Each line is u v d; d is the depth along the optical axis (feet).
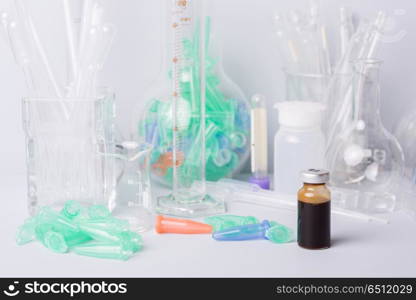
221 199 4.10
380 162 3.87
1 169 4.77
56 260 3.13
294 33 4.40
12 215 3.81
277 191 4.17
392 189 3.95
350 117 4.16
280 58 4.70
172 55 3.92
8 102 4.68
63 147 3.75
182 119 3.91
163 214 3.82
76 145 3.75
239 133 4.42
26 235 3.37
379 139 3.89
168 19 4.07
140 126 4.32
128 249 3.14
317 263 3.05
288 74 4.37
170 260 3.10
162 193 4.27
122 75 4.67
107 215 3.52
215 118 4.32
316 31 4.38
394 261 3.07
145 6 4.60
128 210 3.72
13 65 4.63
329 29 4.56
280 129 4.18
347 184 3.94
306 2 4.62
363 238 3.40
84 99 3.68
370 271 2.95
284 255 3.16
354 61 3.93
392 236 3.43
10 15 3.76
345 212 3.79
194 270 2.97
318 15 4.41
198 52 3.92
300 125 4.03
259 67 4.73
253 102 4.44
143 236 3.46
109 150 3.89
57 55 4.57
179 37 3.89
